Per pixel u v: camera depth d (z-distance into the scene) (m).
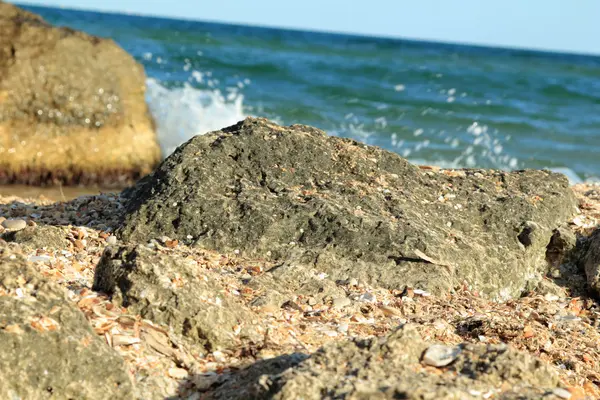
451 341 1.39
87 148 2.97
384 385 1.13
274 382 1.15
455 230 1.61
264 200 1.59
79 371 1.17
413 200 1.63
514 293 1.59
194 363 1.25
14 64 2.88
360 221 1.56
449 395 1.12
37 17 3.28
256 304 1.40
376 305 1.45
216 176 1.63
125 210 1.67
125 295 1.29
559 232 1.65
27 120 2.88
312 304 1.44
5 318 1.17
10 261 1.22
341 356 1.18
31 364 1.16
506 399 1.14
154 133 3.26
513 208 1.65
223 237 1.56
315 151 1.66
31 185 2.85
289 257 1.54
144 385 1.20
